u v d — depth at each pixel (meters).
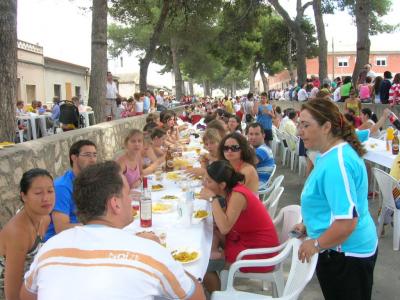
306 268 2.41
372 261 2.37
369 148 6.83
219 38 23.75
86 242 1.59
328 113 2.32
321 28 19.86
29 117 14.10
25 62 23.27
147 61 17.94
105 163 1.79
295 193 7.79
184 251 2.77
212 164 3.40
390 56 50.50
